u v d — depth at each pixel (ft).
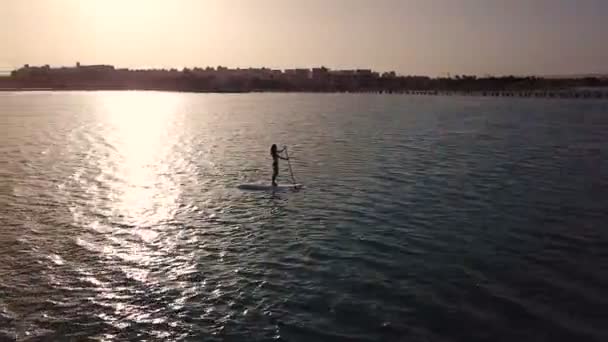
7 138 190.39
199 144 176.55
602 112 341.41
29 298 48.32
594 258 59.72
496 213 80.18
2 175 113.29
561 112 343.67
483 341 40.45
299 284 51.80
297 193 95.66
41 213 80.12
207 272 55.21
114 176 113.80
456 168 122.52
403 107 431.84
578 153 147.84
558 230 70.95
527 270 55.77
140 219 77.15
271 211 82.17
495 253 61.31
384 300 47.93
